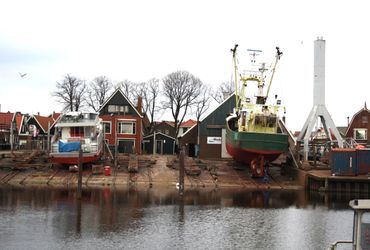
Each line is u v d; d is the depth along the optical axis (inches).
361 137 3179.1
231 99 2413.9
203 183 1825.8
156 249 915.4
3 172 1921.8
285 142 1840.6
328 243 983.6
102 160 2079.2
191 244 956.0
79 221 1141.7
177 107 3870.6
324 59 2018.9
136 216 1212.5
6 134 3316.9
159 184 1798.7
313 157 2076.8
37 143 2910.9
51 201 1408.7
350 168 1747.0
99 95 3976.4
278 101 1979.6
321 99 2015.3
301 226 1138.7
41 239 974.4
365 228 542.6
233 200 1508.4
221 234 1043.9
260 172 1891.0
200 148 2388.0
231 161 2217.0
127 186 1764.3
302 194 1696.6
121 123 2797.7
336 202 1510.8
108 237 998.4
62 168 1969.7
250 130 1920.5
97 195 1537.9
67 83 5954.7
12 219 1153.4
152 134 3341.5
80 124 1982.0
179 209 1323.8
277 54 2166.6
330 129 2204.7
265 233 1063.6
